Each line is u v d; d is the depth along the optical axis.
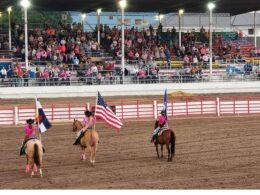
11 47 59.31
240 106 47.00
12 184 22.61
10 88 50.84
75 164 26.75
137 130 37.88
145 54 60.56
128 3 62.78
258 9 70.25
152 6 66.19
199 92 56.25
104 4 61.75
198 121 42.12
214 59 63.09
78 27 65.12
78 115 43.34
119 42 62.78
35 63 56.59
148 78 55.75
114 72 55.78
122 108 44.19
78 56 58.22
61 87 52.22
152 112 44.91
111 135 35.88
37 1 60.34
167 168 25.53
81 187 21.91
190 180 22.91
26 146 23.94
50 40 59.84
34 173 24.70
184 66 60.50
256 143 32.28
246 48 69.19
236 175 23.81
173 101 47.34
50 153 29.78
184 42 66.88
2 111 41.53
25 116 41.97
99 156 28.91
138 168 25.64
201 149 30.55
